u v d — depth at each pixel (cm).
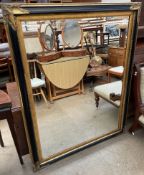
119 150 166
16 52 106
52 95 202
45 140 175
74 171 148
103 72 226
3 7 98
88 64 220
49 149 166
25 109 123
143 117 165
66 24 183
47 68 187
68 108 207
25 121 126
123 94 169
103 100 226
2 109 122
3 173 149
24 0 212
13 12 96
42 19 107
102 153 164
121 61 204
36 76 182
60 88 205
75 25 188
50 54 184
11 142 180
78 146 164
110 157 159
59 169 150
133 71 159
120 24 184
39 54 175
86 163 154
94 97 223
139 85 160
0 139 171
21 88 116
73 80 213
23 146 146
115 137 183
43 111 189
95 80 233
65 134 183
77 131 188
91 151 167
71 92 217
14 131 134
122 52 197
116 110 217
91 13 121
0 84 196
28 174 147
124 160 156
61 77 202
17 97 145
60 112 202
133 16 138
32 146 137
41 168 151
